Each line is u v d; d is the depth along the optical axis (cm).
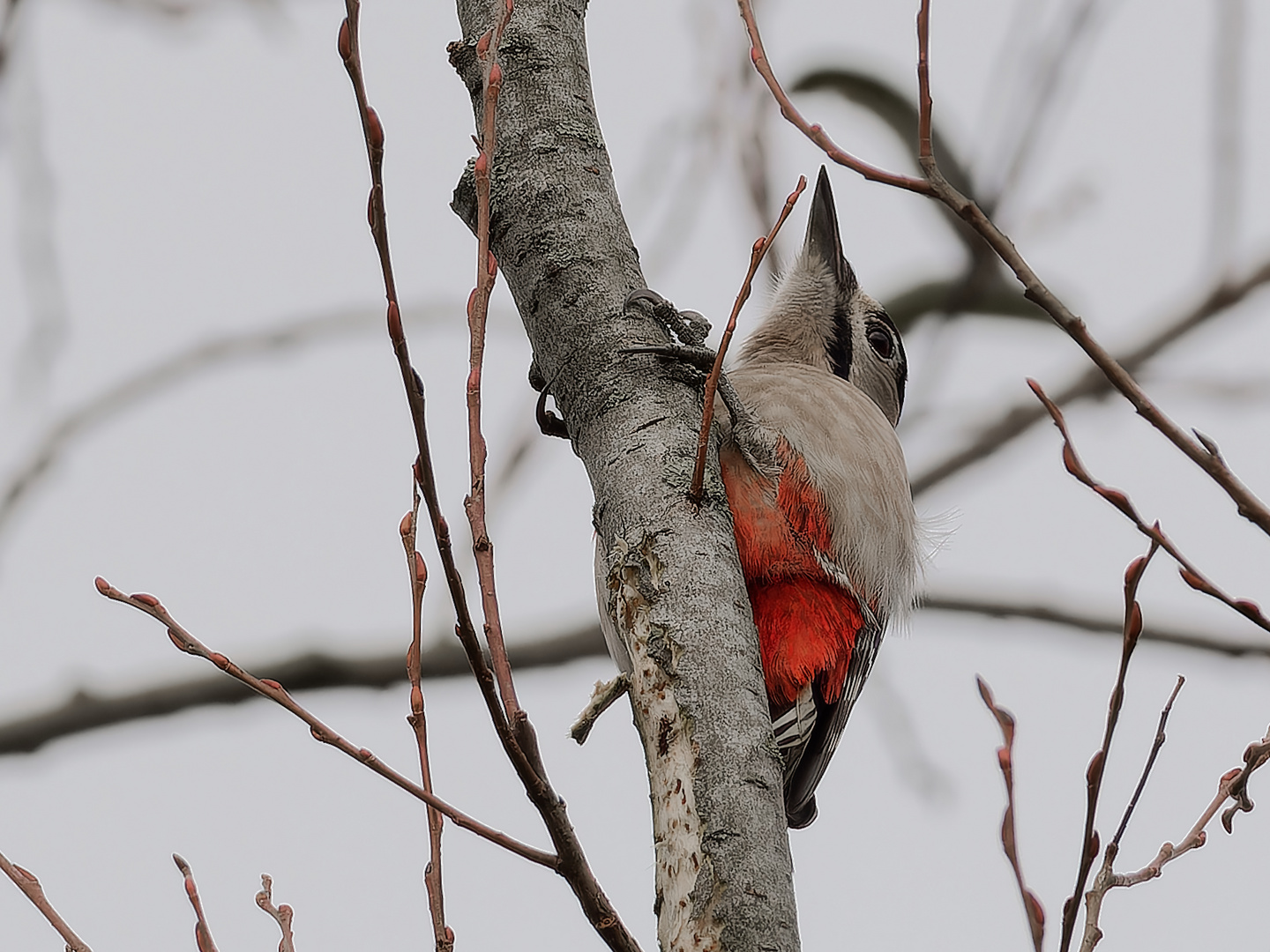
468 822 605
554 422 793
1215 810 698
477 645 582
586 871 604
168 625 615
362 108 567
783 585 938
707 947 593
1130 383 600
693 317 784
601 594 888
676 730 639
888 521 983
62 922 673
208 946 685
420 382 583
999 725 639
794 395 984
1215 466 600
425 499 579
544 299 762
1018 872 624
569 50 816
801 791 1023
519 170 784
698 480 681
